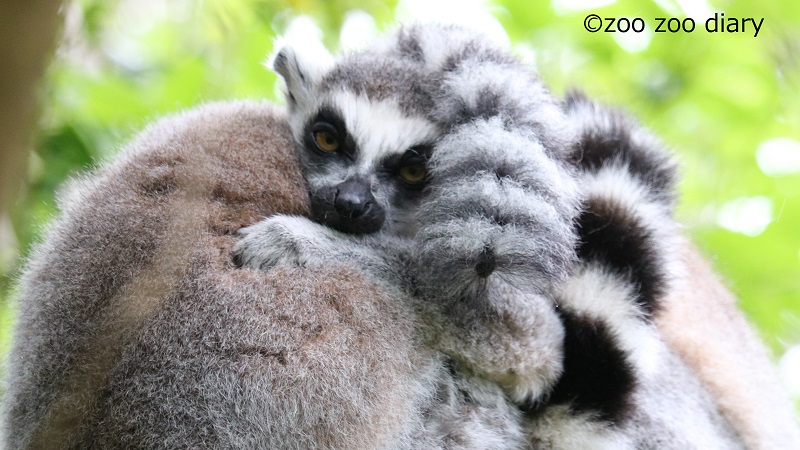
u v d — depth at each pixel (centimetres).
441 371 723
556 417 738
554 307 741
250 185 755
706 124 1469
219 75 1147
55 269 721
